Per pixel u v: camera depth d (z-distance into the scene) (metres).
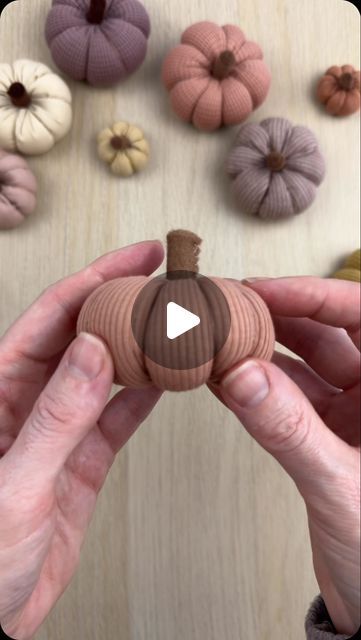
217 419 0.28
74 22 0.28
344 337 0.21
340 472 0.14
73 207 0.29
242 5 0.32
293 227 0.30
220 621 0.26
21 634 0.16
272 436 0.14
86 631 0.25
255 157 0.29
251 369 0.13
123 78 0.30
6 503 0.14
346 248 0.30
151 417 0.27
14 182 0.27
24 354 0.18
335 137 0.31
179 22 0.31
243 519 0.27
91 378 0.13
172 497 0.27
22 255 0.29
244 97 0.28
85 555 0.26
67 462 0.18
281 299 0.18
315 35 0.32
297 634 0.26
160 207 0.30
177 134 0.30
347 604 0.16
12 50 0.30
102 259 0.19
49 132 0.28
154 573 0.26
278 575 0.27
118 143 0.28
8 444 0.18
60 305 0.18
